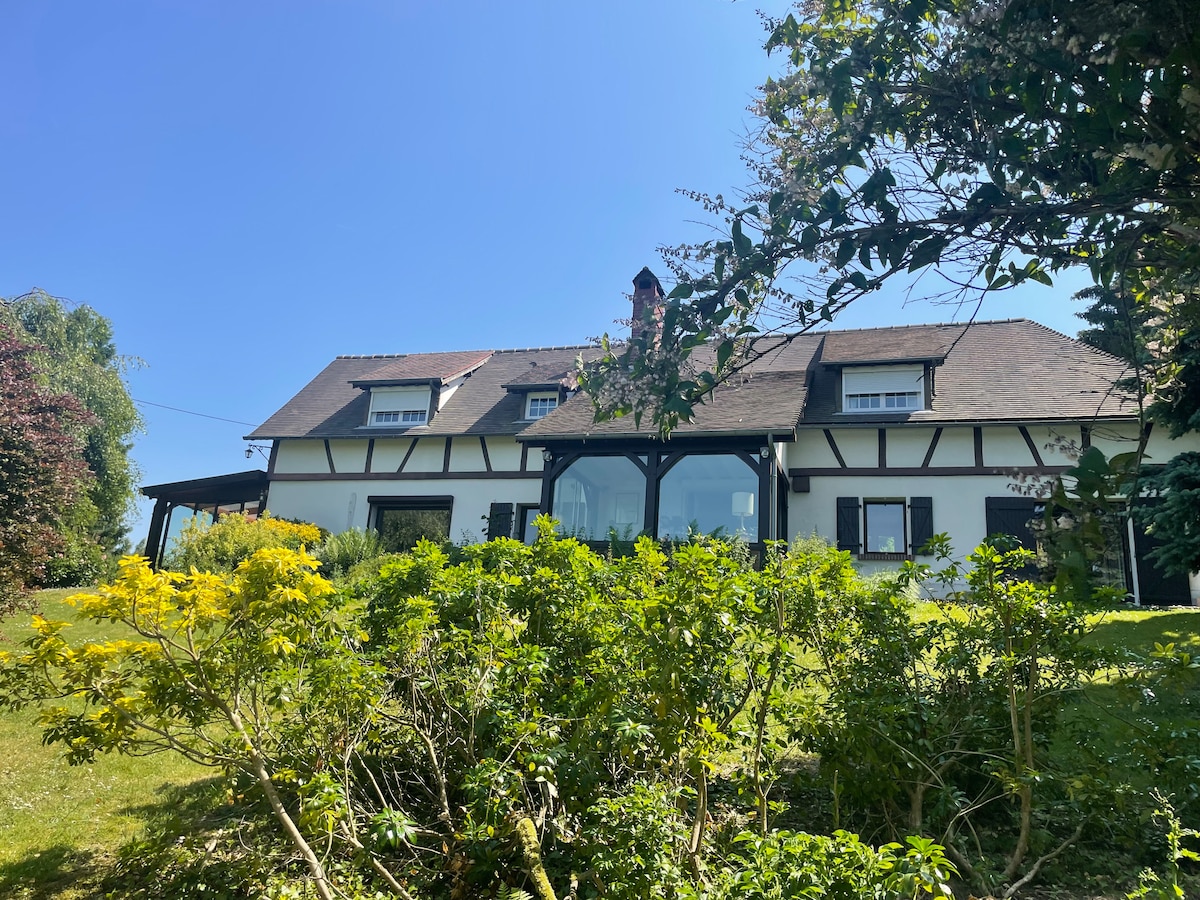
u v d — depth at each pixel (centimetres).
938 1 201
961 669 391
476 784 306
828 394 1622
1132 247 205
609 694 309
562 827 327
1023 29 177
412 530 1872
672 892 243
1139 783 405
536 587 425
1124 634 771
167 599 315
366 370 2273
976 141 212
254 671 333
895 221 213
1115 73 167
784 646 329
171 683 313
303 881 318
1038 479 203
